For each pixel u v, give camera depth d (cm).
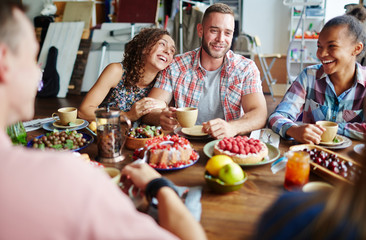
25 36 45
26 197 39
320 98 169
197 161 113
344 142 129
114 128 113
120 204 43
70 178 41
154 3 514
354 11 194
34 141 123
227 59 186
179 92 194
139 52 183
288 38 668
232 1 671
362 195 36
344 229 36
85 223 39
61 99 505
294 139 136
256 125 158
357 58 163
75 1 576
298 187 89
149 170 79
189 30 509
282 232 39
